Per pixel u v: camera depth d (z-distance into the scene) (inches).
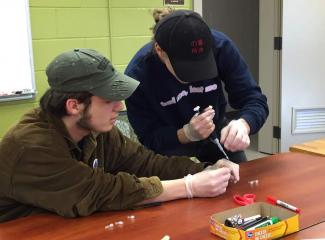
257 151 175.3
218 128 76.8
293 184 61.2
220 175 58.3
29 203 54.1
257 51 236.1
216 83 73.4
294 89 159.0
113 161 62.5
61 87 50.8
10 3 99.3
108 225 50.0
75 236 47.5
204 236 46.3
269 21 160.4
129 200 54.4
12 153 51.9
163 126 72.9
